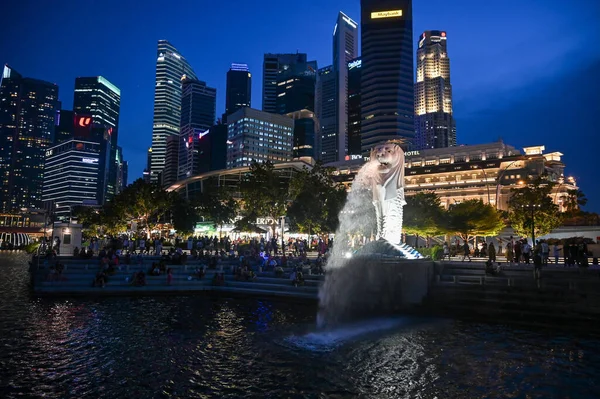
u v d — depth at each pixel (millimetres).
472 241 64438
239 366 13016
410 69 190625
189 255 37469
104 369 12602
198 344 15438
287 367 12984
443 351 14742
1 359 13430
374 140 185625
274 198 51219
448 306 21453
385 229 26562
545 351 14711
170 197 60531
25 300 24547
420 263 22812
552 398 10680
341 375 12305
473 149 136125
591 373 12461
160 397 10578
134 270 31172
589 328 17875
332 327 18391
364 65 193750
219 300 25484
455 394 10938
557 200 101500
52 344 15234
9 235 156875
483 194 116750
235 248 43938
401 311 21812
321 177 55406
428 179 130000
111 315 20469
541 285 21000
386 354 14367
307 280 27516
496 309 20266
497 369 12836
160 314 20875
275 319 20000
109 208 65375
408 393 10977
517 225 42344
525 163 111250
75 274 29359
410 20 192875
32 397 10477
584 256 23859
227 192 66688
